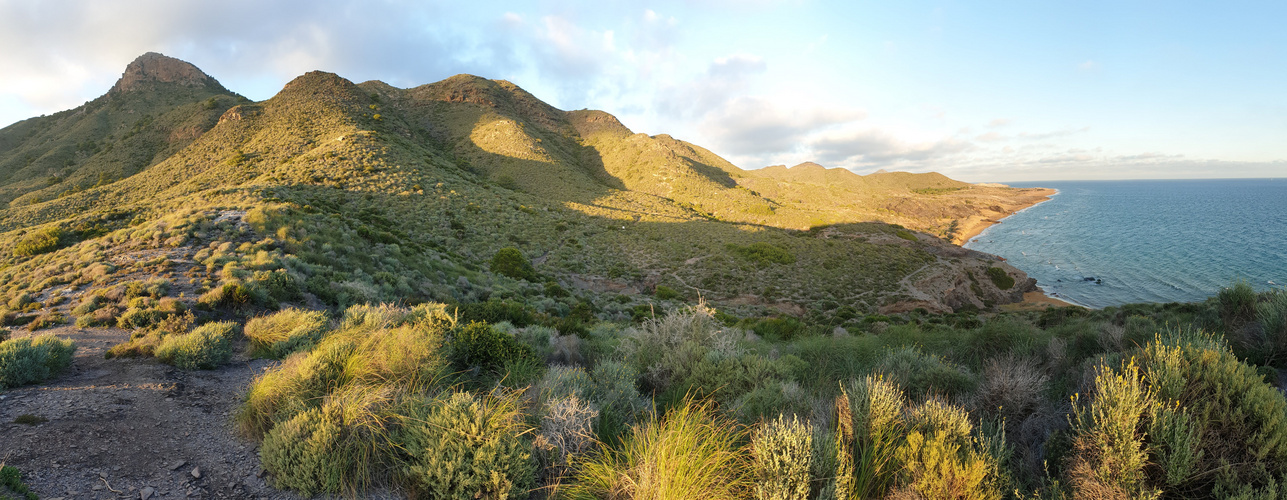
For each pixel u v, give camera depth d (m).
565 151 133.88
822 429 3.87
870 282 44.97
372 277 18.52
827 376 6.87
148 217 33.31
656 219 63.94
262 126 89.81
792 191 131.25
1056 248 88.38
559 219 56.94
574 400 4.24
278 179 52.75
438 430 3.79
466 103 150.88
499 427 3.81
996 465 3.13
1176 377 3.36
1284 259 69.38
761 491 3.13
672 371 6.52
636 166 118.75
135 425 4.68
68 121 140.38
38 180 91.50
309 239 21.97
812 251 50.69
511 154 105.31
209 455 4.20
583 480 3.67
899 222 106.62
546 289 29.83
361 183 54.56
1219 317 6.63
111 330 9.66
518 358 6.51
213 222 22.30
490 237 45.81
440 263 28.23
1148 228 115.12
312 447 3.72
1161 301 50.22
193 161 74.12
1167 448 3.07
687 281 41.56
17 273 18.05
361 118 100.12
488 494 3.48
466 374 6.18
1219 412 3.14
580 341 8.93
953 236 102.06
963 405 4.26
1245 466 2.94
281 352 7.94
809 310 37.09
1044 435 3.82
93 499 3.43
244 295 11.41
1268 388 3.18
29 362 5.83
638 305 30.38
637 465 3.55
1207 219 135.62
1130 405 3.14
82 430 4.45
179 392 5.73
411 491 3.65
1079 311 21.05
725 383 5.77
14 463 3.78
